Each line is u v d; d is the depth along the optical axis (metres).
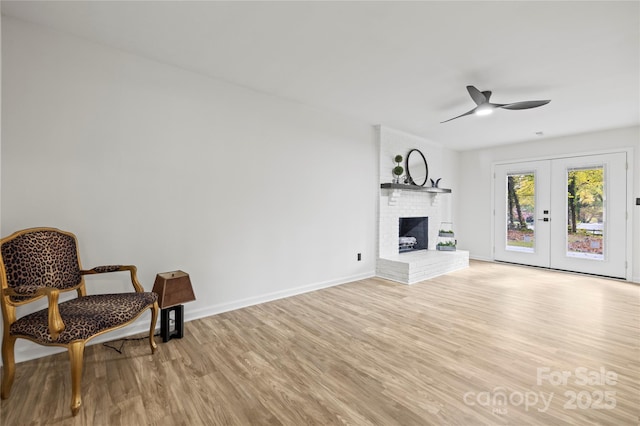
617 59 2.47
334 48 2.37
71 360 1.51
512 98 3.33
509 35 2.16
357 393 1.71
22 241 1.78
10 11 1.93
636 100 3.33
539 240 5.20
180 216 2.71
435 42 2.26
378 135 4.45
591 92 3.13
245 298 3.13
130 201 2.45
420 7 1.87
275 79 2.93
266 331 2.53
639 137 4.27
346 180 4.10
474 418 1.50
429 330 2.56
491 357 2.11
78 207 2.23
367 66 2.65
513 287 3.92
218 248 2.94
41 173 2.09
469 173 6.16
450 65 2.62
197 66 2.68
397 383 1.80
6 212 1.98
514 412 1.55
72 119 2.20
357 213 4.25
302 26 2.09
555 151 5.04
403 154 4.82
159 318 2.59
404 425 1.46
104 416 1.50
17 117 2.01
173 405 1.59
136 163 2.48
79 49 2.23
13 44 1.99
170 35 2.21
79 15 1.97
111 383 1.78
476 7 1.85
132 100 2.46
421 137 5.10
